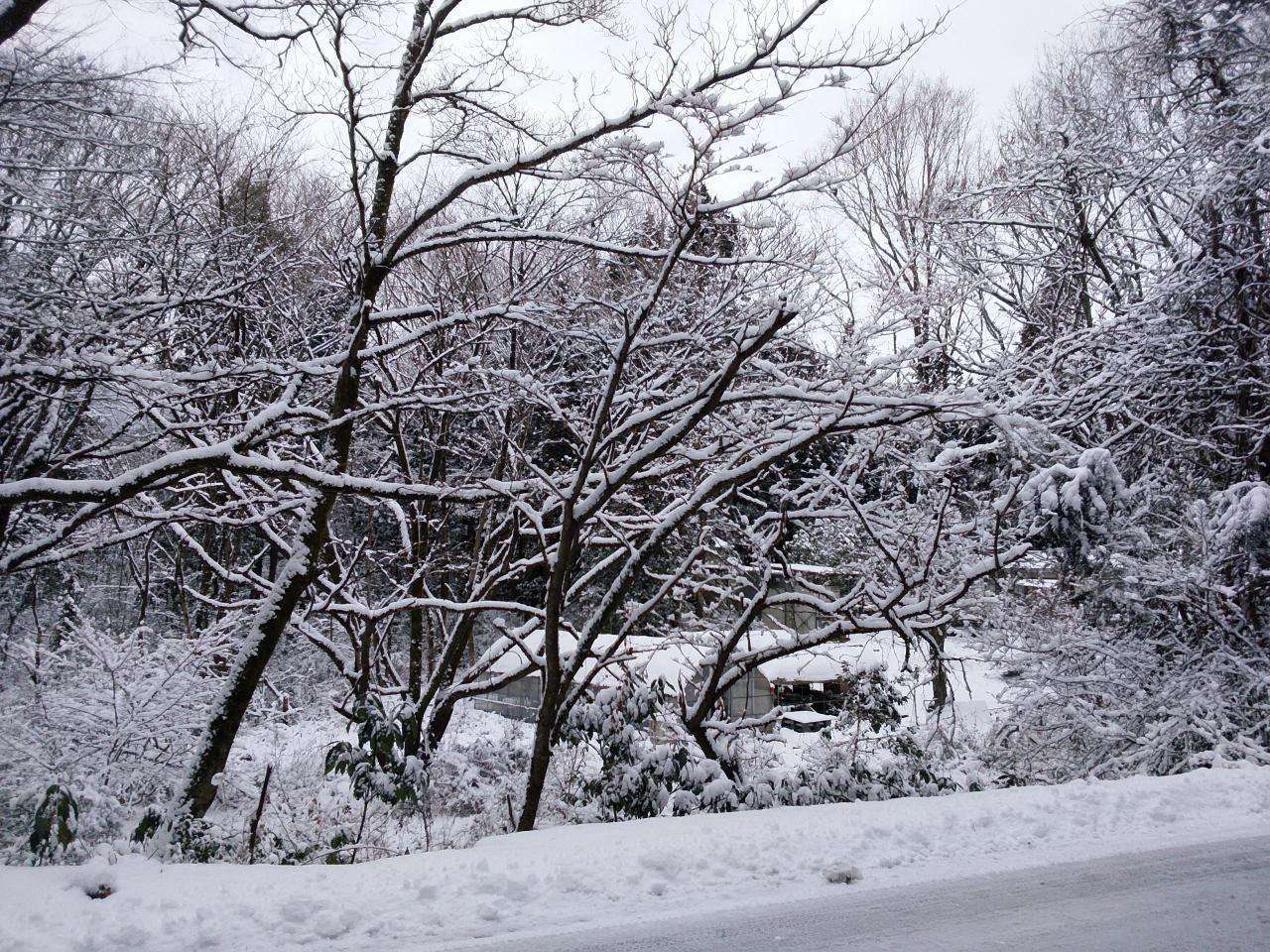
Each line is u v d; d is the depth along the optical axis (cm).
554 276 1191
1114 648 1202
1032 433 965
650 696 915
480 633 2567
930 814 654
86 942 411
